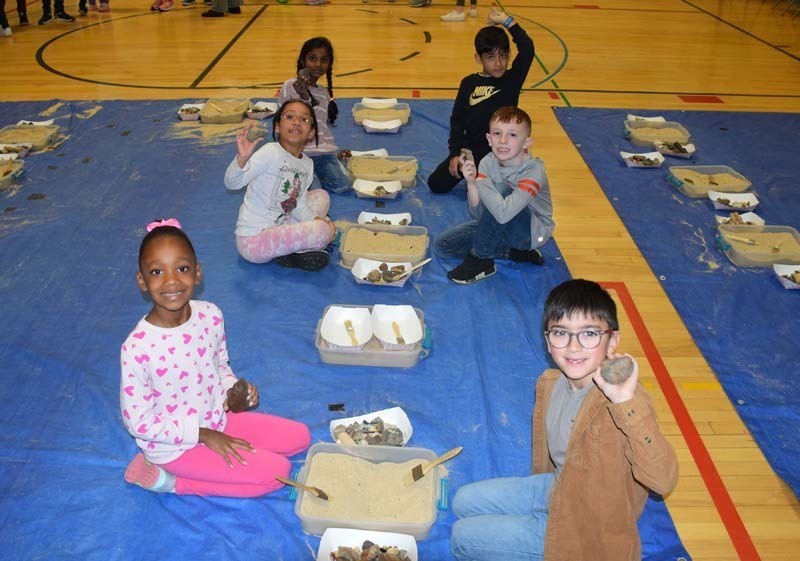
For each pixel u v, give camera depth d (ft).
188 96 21.50
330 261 12.95
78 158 16.88
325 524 7.70
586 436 6.27
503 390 10.11
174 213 14.48
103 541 7.72
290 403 9.72
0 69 23.81
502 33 14.24
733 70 25.66
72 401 9.61
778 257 13.12
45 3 29.89
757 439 9.43
